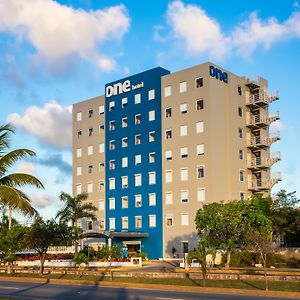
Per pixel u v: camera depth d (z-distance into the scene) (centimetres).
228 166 6072
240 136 6331
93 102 7556
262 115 6462
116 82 7162
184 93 6234
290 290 2198
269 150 6619
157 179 6391
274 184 6312
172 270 3969
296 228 5269
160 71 6638
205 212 4041
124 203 6794
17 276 3594
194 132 6047
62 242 3938
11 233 3834
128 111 6931
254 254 4375
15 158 2970
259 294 2225
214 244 3925
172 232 6103
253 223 3847
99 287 2741
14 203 2778
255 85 6600
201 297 2078
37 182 2997
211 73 6022
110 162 7088
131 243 6494
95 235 5856
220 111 6081
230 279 2817
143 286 2716
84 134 7638
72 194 7669
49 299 2014
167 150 6328
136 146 6738
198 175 5931
